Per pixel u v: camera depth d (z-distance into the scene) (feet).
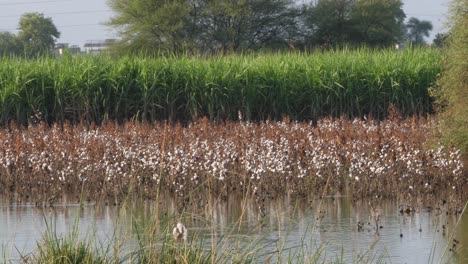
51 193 94.84
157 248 49.67
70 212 86.17
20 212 86.89
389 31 445.78
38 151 108.68
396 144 109.91
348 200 92.12
